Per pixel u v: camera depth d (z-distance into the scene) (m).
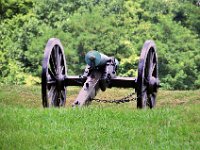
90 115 15.68
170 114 16.47
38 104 23.92
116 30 95.06
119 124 14.91
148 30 98.94
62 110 16.30
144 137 13.62
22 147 12.28
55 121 14.94
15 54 78.69
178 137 13.77
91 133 13.77
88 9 105.12
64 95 19.50
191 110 17.12
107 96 26.67
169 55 92.69
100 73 18.89
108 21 98.06
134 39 96.56
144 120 15.55
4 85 28.23
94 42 91.69
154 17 105.81
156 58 19.62
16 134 13.38
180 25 104.69
